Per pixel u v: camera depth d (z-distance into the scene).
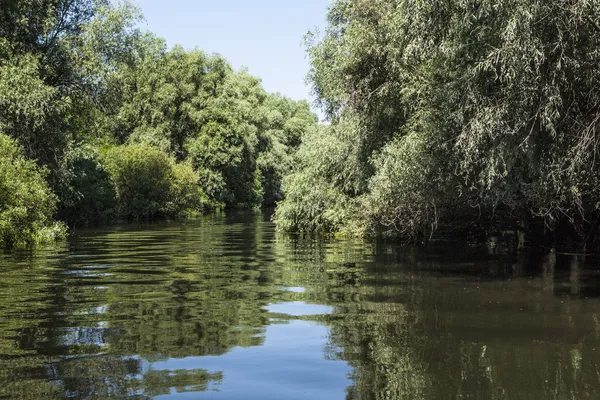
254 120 53.09
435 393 4.30
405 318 6.82
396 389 4.39
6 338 5.86
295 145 63.91
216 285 9.27
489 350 5.44
